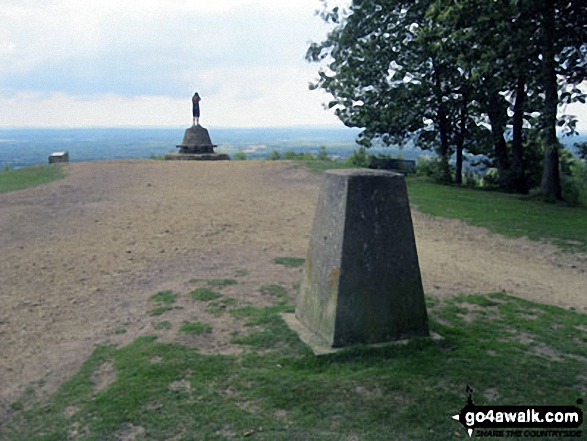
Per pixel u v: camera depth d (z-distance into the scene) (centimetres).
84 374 462
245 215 1252
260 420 374
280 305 626
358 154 2708
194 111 2783
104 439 359
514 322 586
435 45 1558
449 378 434
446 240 1111
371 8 2016
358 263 480
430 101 2081
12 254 895
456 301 668
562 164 2161
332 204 499
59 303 664
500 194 1812
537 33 1455
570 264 934
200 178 1862
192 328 547
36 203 1380
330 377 435
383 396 405
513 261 952
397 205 495
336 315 475
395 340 494
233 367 454
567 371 453
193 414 382
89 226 1112
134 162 2241
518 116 1969
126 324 586
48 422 390
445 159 2170
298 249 948
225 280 732
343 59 2191
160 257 873
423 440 353
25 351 529
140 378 436
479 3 1323
